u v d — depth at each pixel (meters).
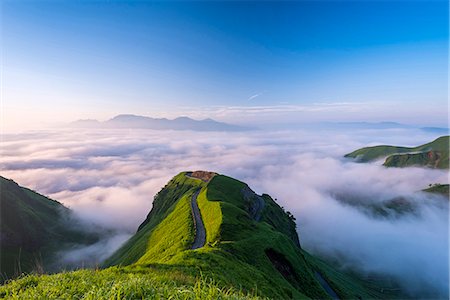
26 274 12.45
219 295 8.71
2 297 10.24
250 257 45.69
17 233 157.75
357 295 95.81
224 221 60.66
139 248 84.62
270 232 64.50
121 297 8.52
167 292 8.62
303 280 52.88
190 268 24.42
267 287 30.22
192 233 61.69
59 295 9.74
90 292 8.95
